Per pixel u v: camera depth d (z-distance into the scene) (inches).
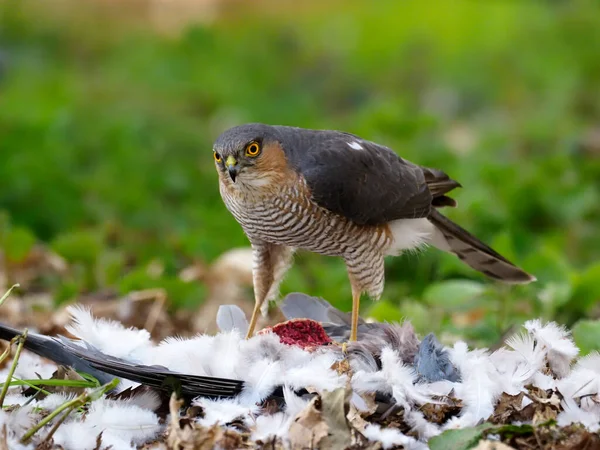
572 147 725.3
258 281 386.3
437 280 479.8
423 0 1246.9
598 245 564.4
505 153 732.7
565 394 295.3
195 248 521.7
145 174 661.9
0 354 362.3
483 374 294.2
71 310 328.2
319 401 276.4
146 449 276.4
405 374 293.3
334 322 366.9
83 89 930.1
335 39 1131.9
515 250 482.9
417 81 1007.0
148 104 898.1
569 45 1008.9
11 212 584.4
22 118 714.8
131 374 290.5
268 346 309.4
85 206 593.6
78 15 1253.7
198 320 443.2
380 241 385.1
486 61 997.8
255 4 1348.4
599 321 366.3
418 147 673.0
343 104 997.2
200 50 1046.4
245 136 358.0
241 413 281.0
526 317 425.4
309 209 366.9
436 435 272.8
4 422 272.1
